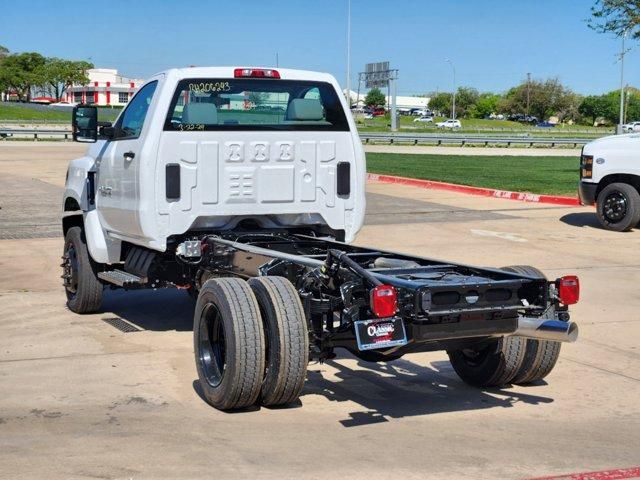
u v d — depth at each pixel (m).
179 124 7.62
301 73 8.03
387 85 90.62
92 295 9.09
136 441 5.50
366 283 5.79
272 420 5.94
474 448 5.44
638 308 9.77
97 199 8.70
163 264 8.14
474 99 179.75
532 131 94.94
